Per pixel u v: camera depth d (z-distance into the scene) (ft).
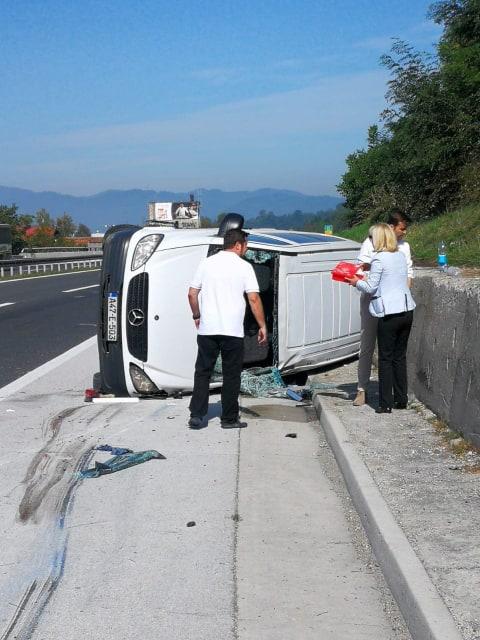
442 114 80.02
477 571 14.60
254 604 15.07
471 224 54.65
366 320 28.14
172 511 19.99
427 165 78.89
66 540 18.35
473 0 84.84
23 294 106.93
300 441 26.43
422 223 75.51
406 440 23.85
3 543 18.28
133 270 33.32
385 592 15.46
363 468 20.85
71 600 15.40
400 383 27.76
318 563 16.84
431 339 27.27
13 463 24.54
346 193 141.38
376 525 16.96
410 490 19.26
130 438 27.02
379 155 114.73
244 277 27.02
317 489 21.53
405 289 27.07
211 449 25.35
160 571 16.58
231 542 17.97
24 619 14.71
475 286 24.20
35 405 33.83
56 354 50.11
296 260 36.22
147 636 13.98
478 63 80.64
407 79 83.35
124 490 21.63
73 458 24.77
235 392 27.71
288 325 35.81
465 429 22.77
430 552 15.51
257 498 20.81
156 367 33.30
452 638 12.13
